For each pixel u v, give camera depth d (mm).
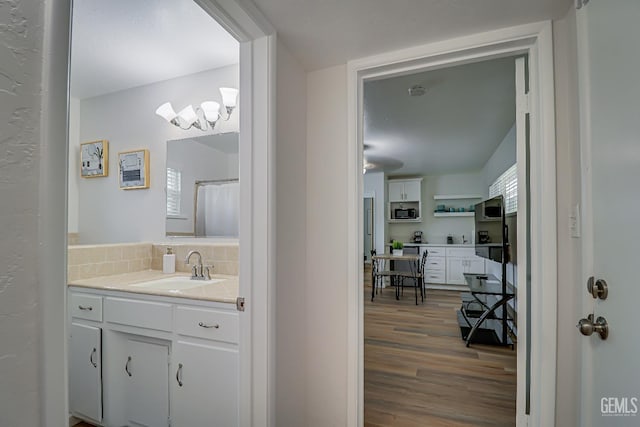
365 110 3066
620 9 775
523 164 1438
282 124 1396
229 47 1952
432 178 6703
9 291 444
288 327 1427
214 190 2230
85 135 2617
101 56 2039
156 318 1608
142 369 1671
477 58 1412
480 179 6371
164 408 1605
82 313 1822
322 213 1633
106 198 2533
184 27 1748
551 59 1252
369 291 5797
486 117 3268
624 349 759
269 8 1168
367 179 6473
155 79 2354
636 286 711
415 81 2457
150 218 2400
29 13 468
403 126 3551
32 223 471
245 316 1293
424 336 3268
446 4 1156
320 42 1403
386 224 6691
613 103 818
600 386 880
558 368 1253
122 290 1703
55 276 496
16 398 447
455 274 5949
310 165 1661
